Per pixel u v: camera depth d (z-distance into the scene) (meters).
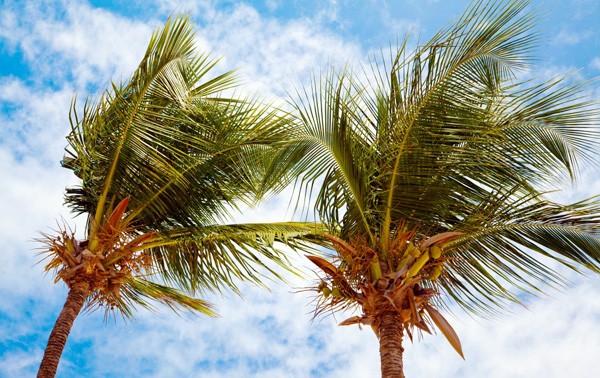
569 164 8.35
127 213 10.46
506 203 8.25
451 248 8.53
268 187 8.77
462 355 7.45
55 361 8.91
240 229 10.83
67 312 9.36
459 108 7.85
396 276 7.59
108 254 9.99
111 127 10.20
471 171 8.24
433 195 8.13
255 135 10.17
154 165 10.22
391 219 8.28
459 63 7.85
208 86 11.10
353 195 8.20
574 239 8.27
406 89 7.97
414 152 8.00
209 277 10.80
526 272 8.36
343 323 7.77
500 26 7.94
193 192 10.48
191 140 10.29
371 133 8.34
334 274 7.94
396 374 7.12
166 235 10.49
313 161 8.35
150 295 11.34
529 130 8.38
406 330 7.62
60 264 9.93
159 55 10.00
